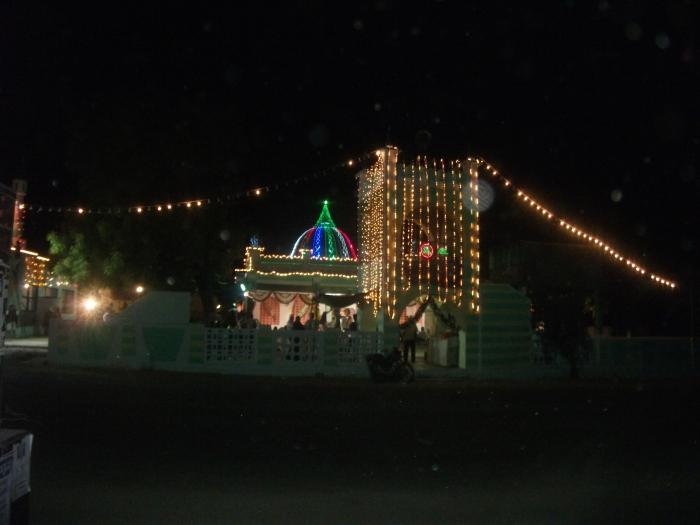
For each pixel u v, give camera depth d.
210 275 26.12
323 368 19.69
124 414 11.45
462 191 22.67
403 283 21.83
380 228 22.39
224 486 7.22
